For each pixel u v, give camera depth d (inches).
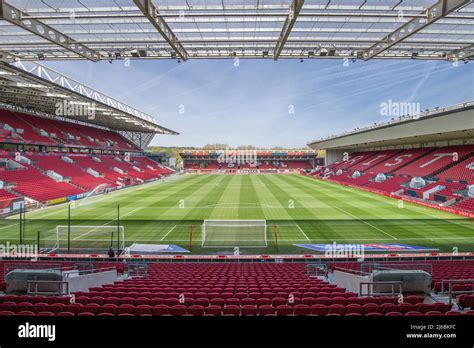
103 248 622.5
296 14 359.9
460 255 539.5
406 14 384.2
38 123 1668.3
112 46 510.0
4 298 250.2
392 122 1428.4
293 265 510.6
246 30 457.1
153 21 392.5
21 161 1373.0
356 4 386.0
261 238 694.5
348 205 1083.3
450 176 1230.9
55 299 249.9
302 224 812.6
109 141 2262.6
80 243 657.0
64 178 1419.8
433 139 1529.3
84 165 1758.1
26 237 698.8
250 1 383.2
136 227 786.8
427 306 218.8
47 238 692.1
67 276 328.2
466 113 1011.3
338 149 2751.0
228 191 1494.8
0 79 957.8
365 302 252.2
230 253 595.2
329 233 727.1
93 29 450.3
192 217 900.0
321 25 436.8
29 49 526.3
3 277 369.1
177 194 1393.9
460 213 909.2
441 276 371.9
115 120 1994.3
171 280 362.3
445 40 481.4
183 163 3533.5
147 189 1604.3
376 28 447.5
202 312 225.0
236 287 319.3
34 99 1362.0
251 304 257.4
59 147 1749.5
